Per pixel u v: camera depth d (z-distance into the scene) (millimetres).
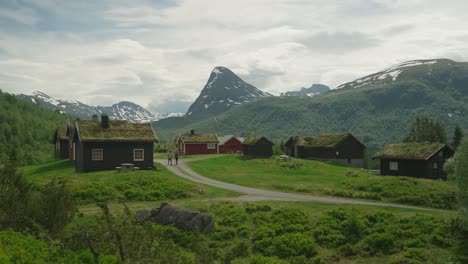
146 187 43438
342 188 48219
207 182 51594
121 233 14250
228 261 17484
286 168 71562
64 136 79812
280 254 27188
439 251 27344
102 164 57156
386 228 30203
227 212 33938
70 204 21688
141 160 59844
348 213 32688
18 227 20203
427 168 60188
